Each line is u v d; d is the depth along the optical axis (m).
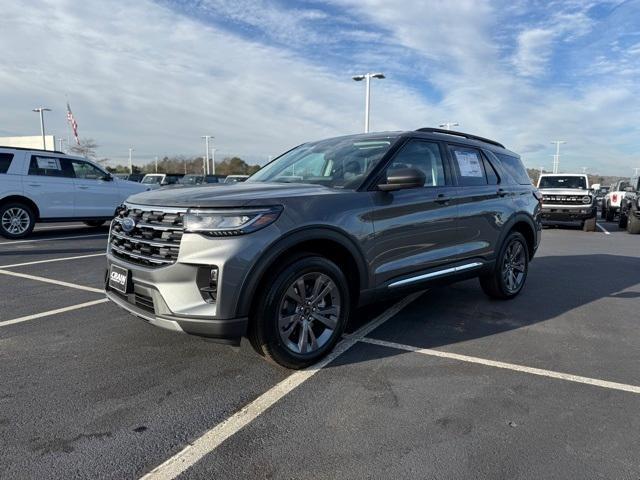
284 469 2.32
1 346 3.86
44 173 10.91
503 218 5.24
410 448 2.50
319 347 3.51
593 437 2.63
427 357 3.75
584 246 11.14
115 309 4.90
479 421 2.78
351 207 3.60
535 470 2.33
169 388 3.15
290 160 4.71
